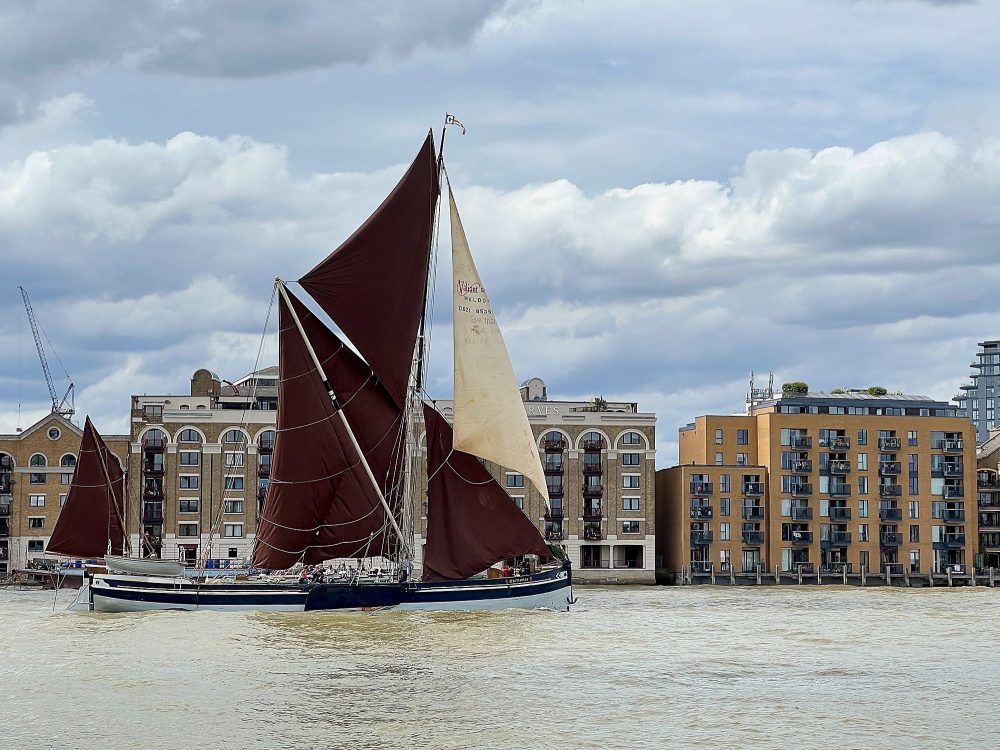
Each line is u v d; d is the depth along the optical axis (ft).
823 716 176.96
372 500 310.45
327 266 307.58
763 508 597.11
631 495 581.53
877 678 207.82
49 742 159.63
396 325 312.91
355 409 310.45
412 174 314.35
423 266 315.99
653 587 554.05
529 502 577.02
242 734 163.53
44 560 529.45
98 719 171.63
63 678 201.67
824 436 603.67
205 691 190.90
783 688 197.36
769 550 595.88
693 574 582.35
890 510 603.67
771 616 327.06
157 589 291.79
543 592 311.27
